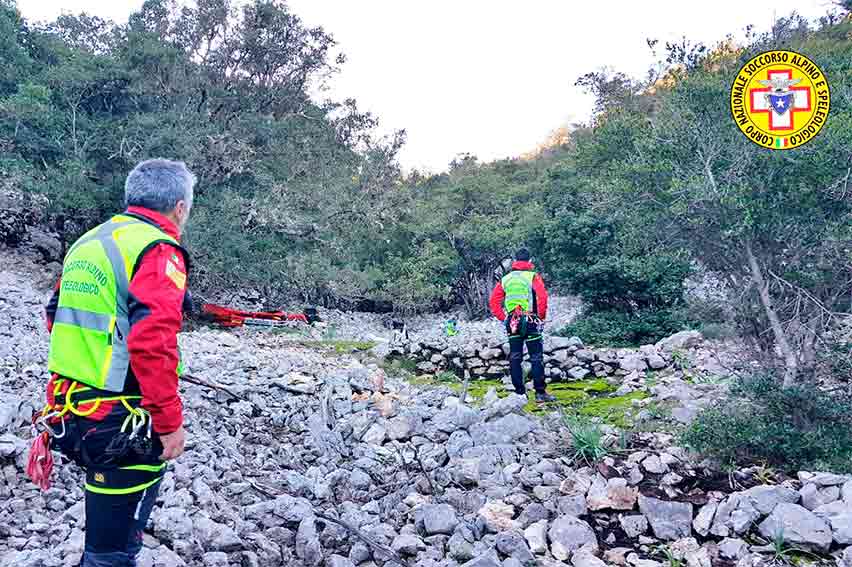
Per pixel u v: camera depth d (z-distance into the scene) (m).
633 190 6.25
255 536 3.62
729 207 5.45
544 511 4.13
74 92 25.20
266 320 19.69
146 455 2.22
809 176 5.27
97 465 2.20
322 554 3.69
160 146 22.58
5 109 21.50
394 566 3.62
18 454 3.97
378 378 7.09
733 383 5.58
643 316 16.80
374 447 5.37
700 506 4.18
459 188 36.97
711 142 5.70
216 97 26.27
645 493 4.28
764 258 5.55
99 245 2.26
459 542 3.78
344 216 27.02
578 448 4.98
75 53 26.42
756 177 5.51
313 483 4.63
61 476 4.07
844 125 5.25
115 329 2.20
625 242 6.81
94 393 2.19
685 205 5.57
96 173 24.53
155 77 25.39
